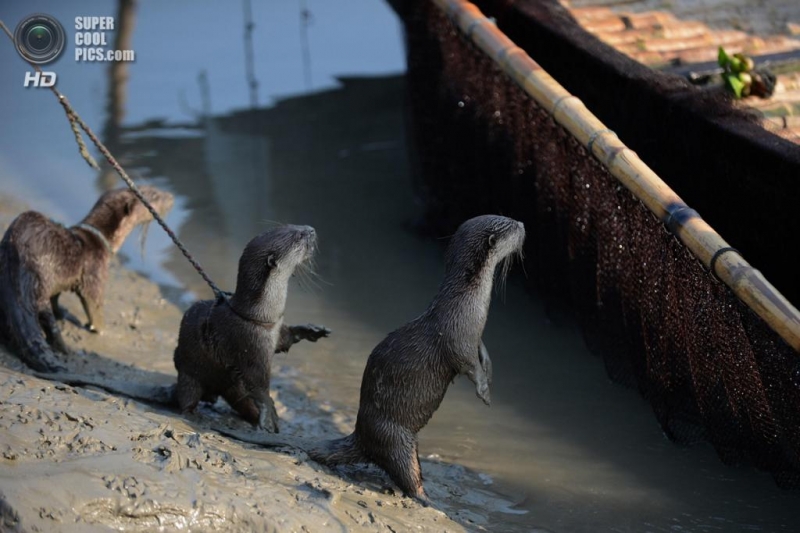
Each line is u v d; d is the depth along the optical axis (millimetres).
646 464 7086
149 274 10133
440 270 10570
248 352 6387
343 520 5277
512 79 8797
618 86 8367
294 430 7207
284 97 16234
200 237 11125
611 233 7812
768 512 6480
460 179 10469
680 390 7254
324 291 10062
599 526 6246
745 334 6426
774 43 9281
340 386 8141
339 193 12578
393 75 17266
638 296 7555
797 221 6750
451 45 10086
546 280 9227
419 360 5902
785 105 8172
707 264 6414
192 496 5027
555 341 9062
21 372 7023
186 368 6691
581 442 7387
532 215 9219
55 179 12500
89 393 6453
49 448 5172
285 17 20562
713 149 7457
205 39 19078
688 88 7914
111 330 8570
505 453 7195
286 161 13617
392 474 6051
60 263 7691
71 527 4680
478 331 5918
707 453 7238
